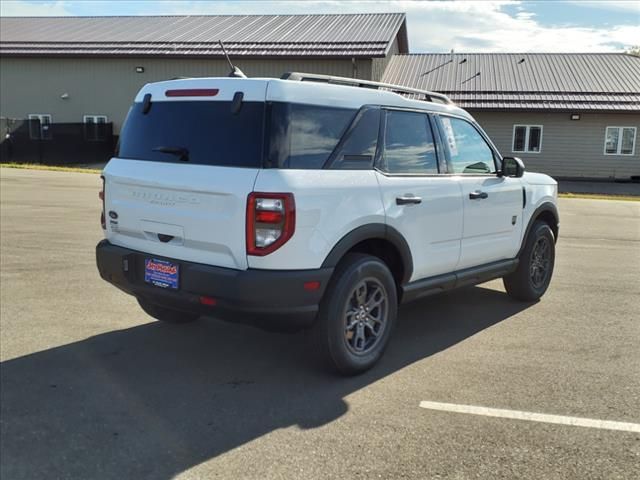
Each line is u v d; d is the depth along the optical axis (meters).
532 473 3.06
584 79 29.09
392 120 4.51
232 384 4.15
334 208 3.90
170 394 3.97
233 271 3.74
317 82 4.27
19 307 5.74
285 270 3.73
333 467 3.10
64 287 6.46
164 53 28.31
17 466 3.09
